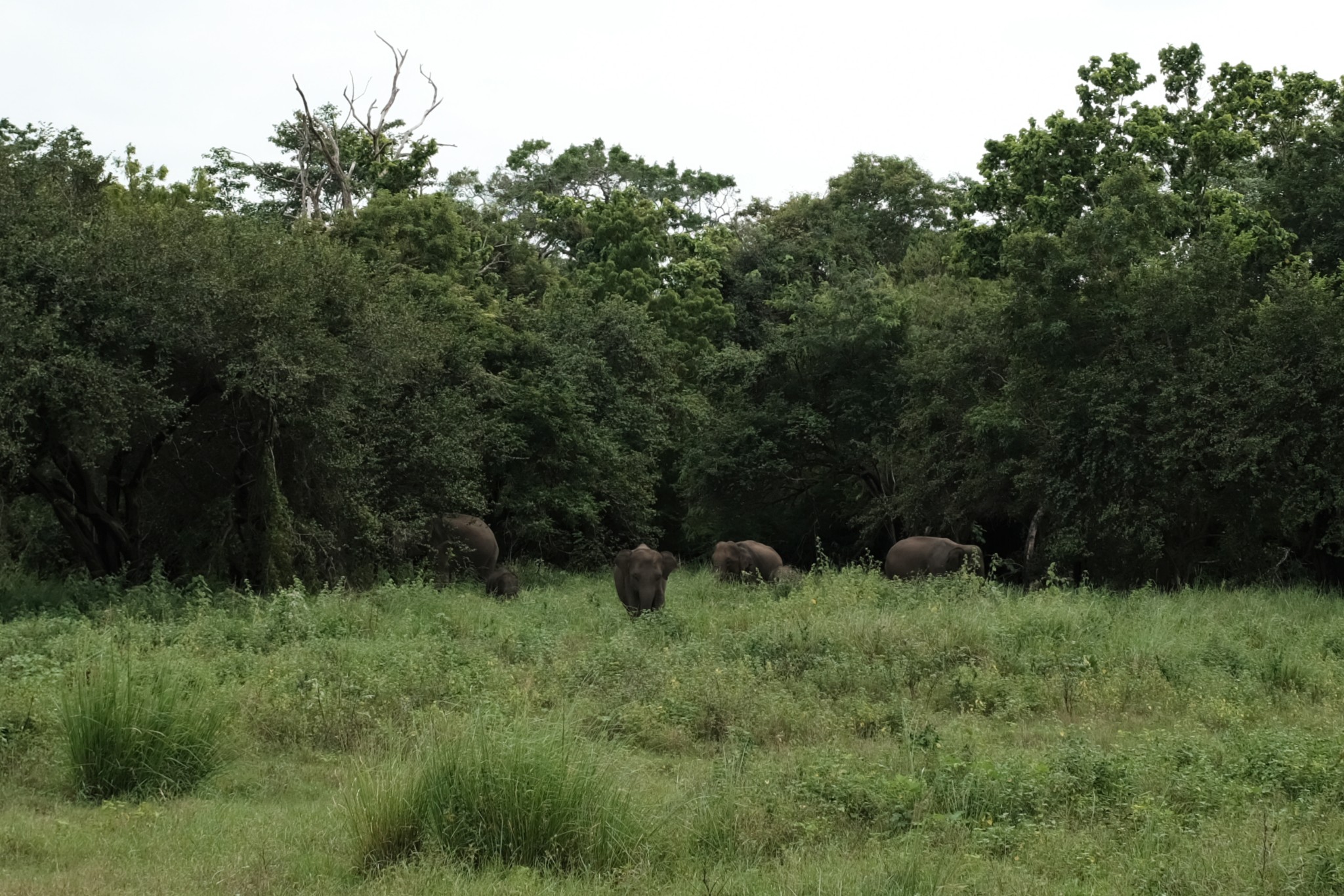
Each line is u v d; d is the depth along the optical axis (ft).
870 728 36.24
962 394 98.58
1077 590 79.61
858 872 21.88
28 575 81.56
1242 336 81.97
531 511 103.91
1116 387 81.82
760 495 121.19
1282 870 21.35
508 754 24.18
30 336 57.82
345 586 74.43
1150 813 25.11
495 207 176.04
